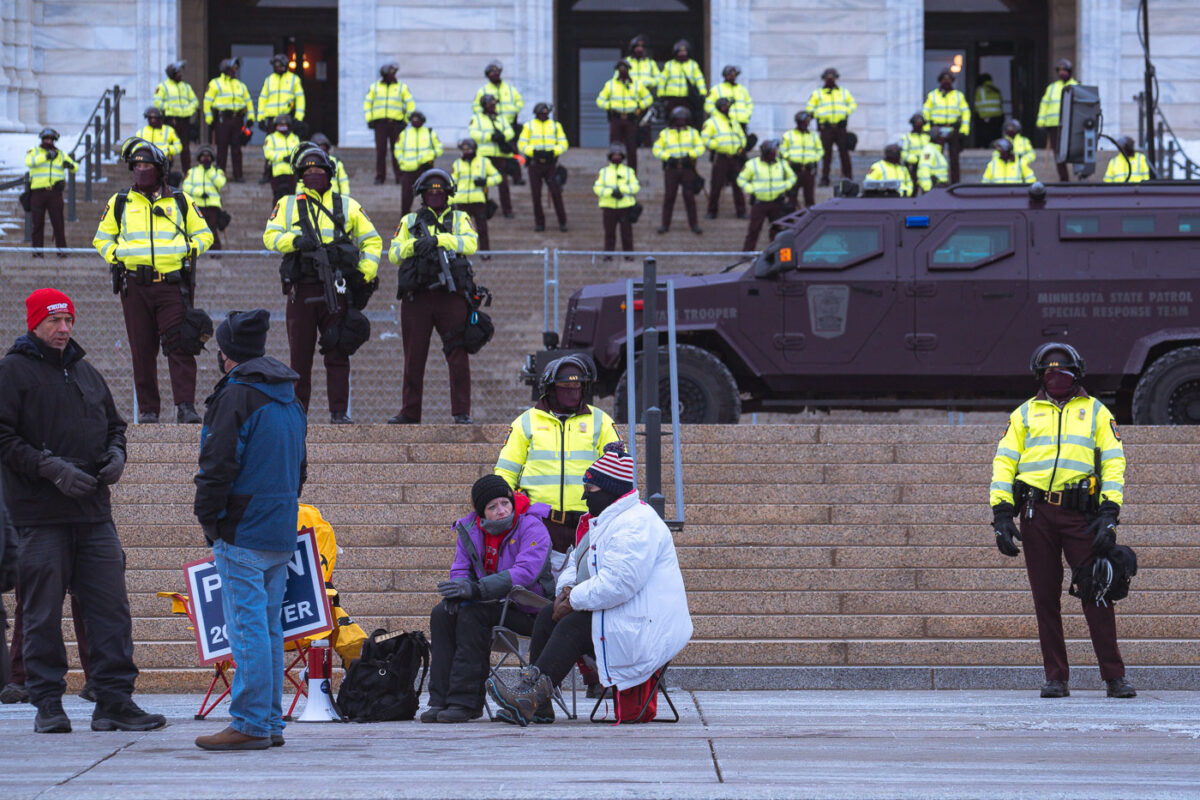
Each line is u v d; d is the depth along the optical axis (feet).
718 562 102.63
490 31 295.69
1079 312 134.62
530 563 74.18
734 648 92.27
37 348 67.67
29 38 290.35
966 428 116.16
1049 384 84.74
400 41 294.66
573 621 72.13
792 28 298.76
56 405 67.41
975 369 135.13
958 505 107.76
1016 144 233.76
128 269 115.24
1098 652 84.43
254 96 351.46
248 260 178.91
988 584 99.96
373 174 253.24
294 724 73.15
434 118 294.87
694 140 217.56
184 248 116.67
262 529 60.90
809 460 115.03
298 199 116.47
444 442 114.62
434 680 74.64
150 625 94.68
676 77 252.83
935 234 136.15
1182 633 95.40
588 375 85.61
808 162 223.30
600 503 71.15
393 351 173.88
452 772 53.47
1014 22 347.36
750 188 203.10
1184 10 293.43
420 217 120.67
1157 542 104.78
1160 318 134.31
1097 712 76.54
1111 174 203.31
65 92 292.40
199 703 84.33
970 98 349.41
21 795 48.29
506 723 71.97
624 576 69.82
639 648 70.49
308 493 108.58
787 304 136.05
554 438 84.99
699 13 348.79
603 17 347.77
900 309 135.64
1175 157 276.82
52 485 67.00
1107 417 84.48
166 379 163.63
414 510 105.91
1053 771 54.19
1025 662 92.27
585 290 139.44
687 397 133.18
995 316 135.03
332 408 120.16
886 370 135.64
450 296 120.16
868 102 299.38
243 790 49.11
